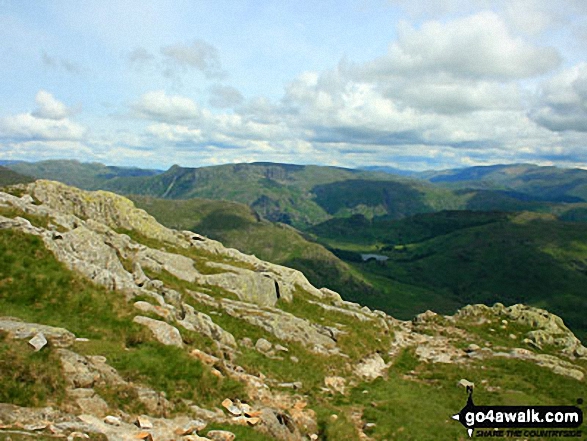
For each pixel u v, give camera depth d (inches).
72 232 1461.6
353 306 2898.6
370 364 1856.5
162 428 694.5
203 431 731.4
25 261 1117.1
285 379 1332.4
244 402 951.0
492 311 3223.4
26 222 1262.3
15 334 782.5
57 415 618.2
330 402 1291.8
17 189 2241.6
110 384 768.3
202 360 1044.5
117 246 1844.2
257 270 2637.8
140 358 904.3
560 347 2588.6
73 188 2482.8
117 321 1056.2
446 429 1216.8
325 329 2011.6
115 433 618.8
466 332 2810.0
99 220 2389.3
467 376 1800.0
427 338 2615.7
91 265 1253.7
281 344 1663.4
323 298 2795.3
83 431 585.9
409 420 1242.6
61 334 863.1
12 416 574.2
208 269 2170.3
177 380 894.4
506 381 1753.2
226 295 1962.4
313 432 1008.9
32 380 671.1
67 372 738.8
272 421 888.3
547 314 3068.4
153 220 2701.8
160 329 1073.5
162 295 1498.5
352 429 1082.1
